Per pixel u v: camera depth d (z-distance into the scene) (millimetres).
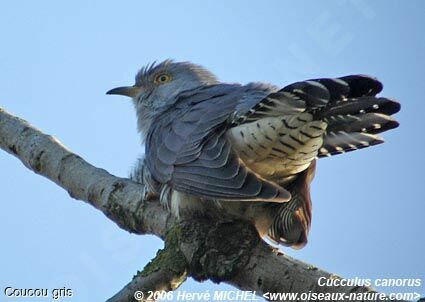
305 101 9555
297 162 10297
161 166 11047
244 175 9883
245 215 10711
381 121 9961
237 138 10211
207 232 9789
